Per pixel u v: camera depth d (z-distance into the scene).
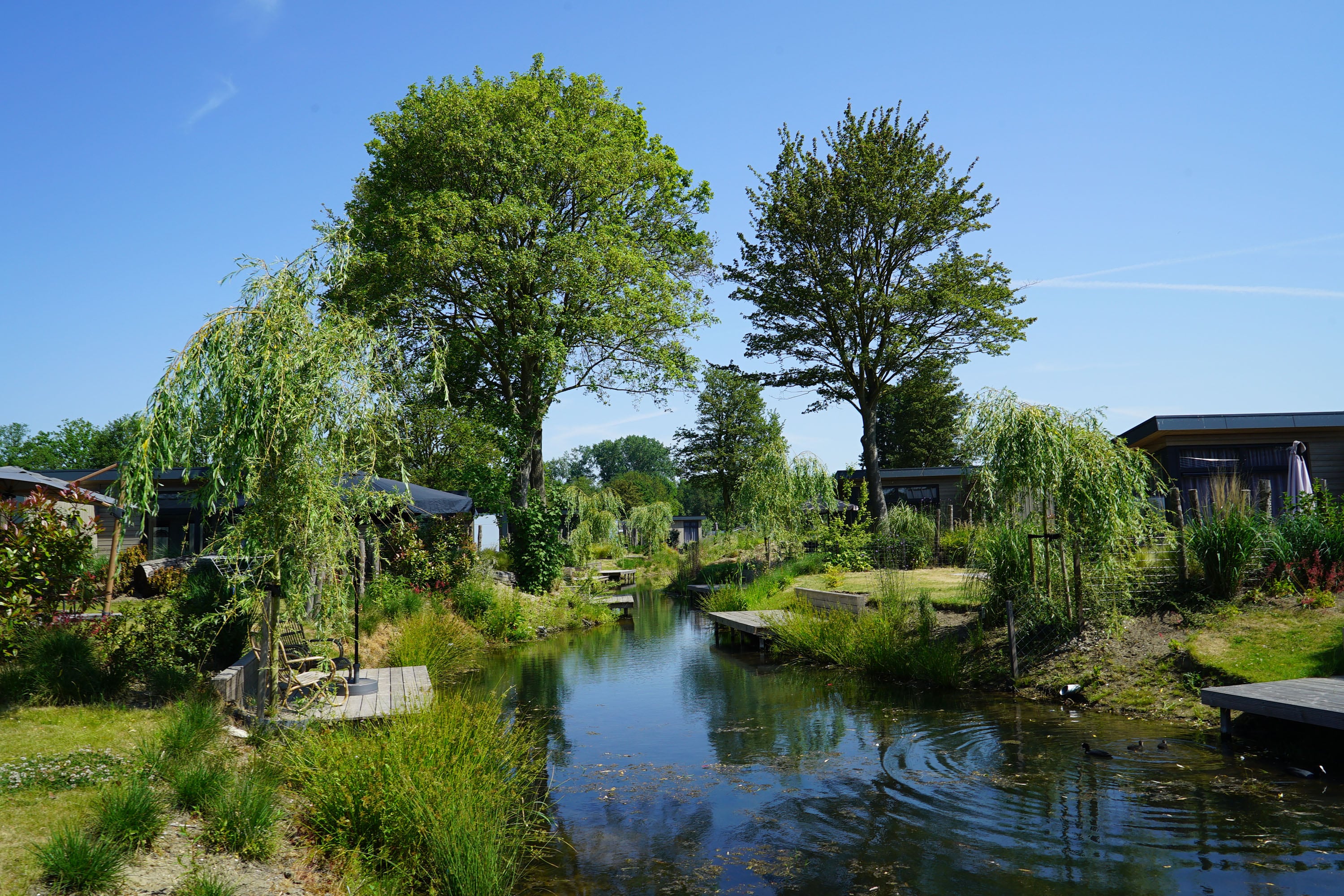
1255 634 10.02
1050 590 11.74
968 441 12.26
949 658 11.70
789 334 27.86
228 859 4.85
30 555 7.50
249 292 7.80
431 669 12.97
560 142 25.95
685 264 30.14
